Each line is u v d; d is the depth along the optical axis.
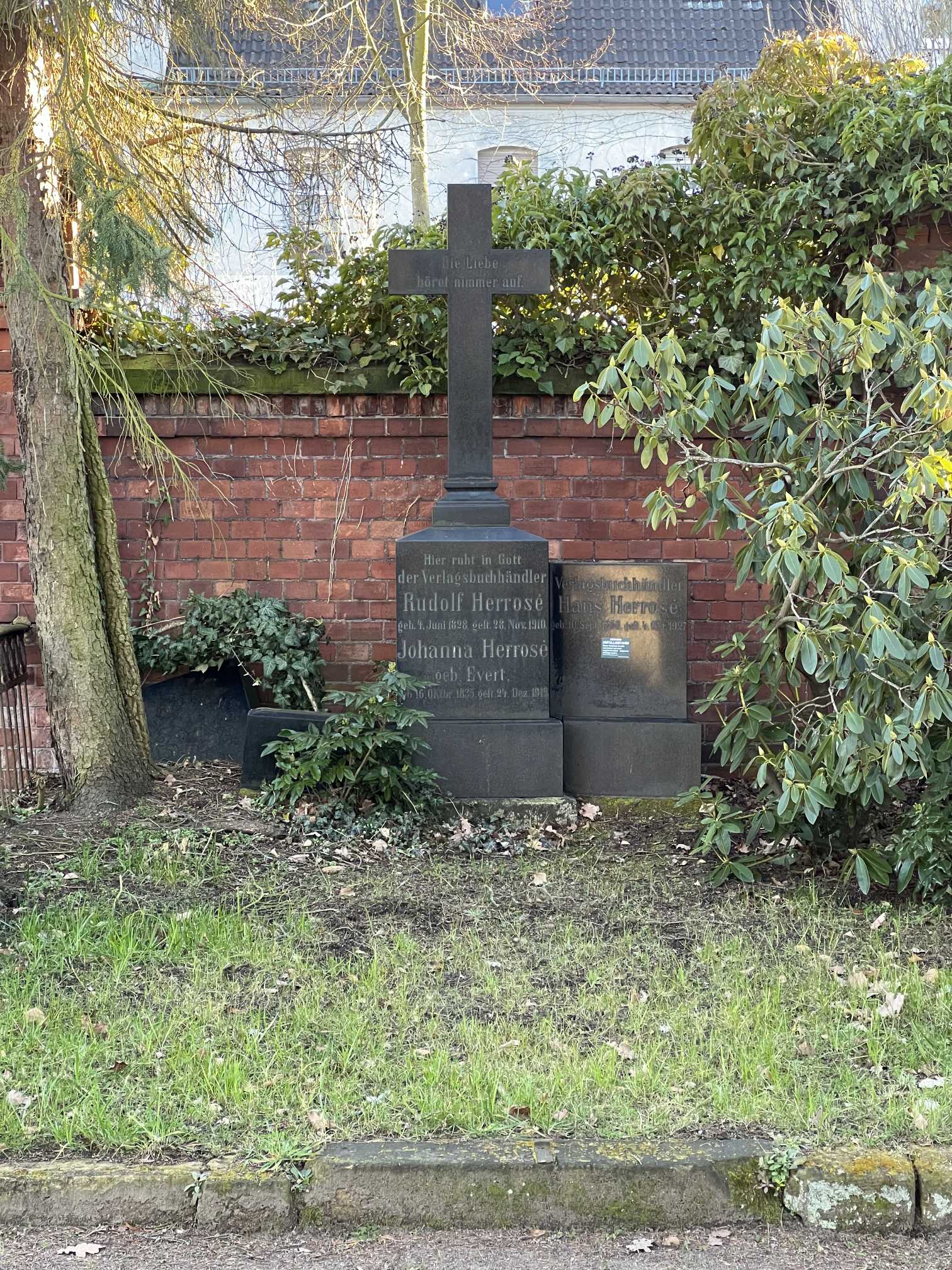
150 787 6.49
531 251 6.55
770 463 5.39
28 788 6.81
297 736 6.26
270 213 9.15
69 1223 3.23
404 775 6.17
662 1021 4.15
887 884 5.29
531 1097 3.57
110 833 5.84
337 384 7.17
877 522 5.35
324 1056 3.85
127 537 7.34
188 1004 4.18
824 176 6.98
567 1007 4.27
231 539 7.36
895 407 6.98
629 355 5.73
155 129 7.22
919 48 14.47
